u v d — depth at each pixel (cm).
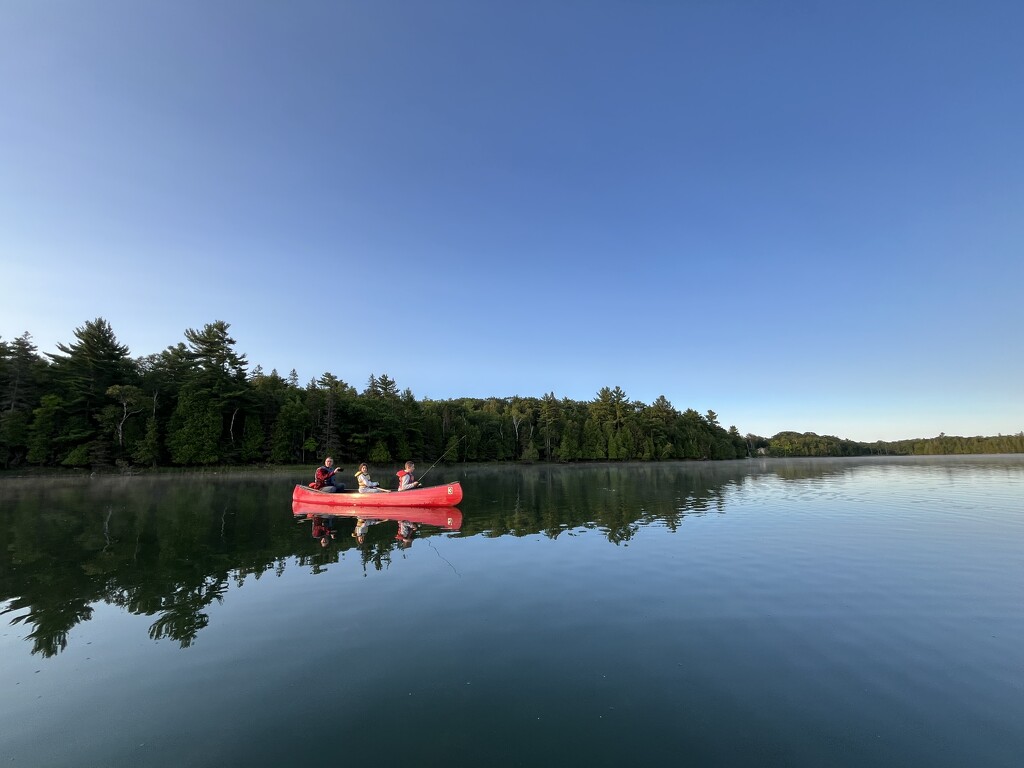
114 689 506
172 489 2955
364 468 2012
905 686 512
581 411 10300
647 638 628
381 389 7606
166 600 775
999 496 2177
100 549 1140
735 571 924
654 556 1041
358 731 433
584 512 1716
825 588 823
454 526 1434
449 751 406
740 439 12362
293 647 604
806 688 508
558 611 720
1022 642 615
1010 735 430
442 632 648
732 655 581
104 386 4856
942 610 724
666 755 402
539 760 394
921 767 389
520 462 8225
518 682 519
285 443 5509
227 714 461
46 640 627
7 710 469
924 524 1426
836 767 388
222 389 5225
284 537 1274
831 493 2386
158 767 389
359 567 963
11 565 994
